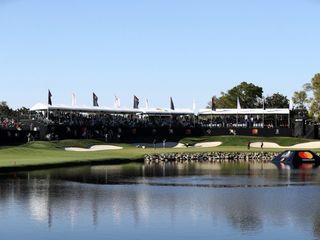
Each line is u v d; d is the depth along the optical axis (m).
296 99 145.00
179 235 25.62
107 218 29.41
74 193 39.22
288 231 26.39
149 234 25.78
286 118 135.00
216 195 38.31
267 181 48.38
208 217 29.69
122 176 52.50
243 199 36.31
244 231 26.41
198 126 127.69
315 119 139.75
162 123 126.94
